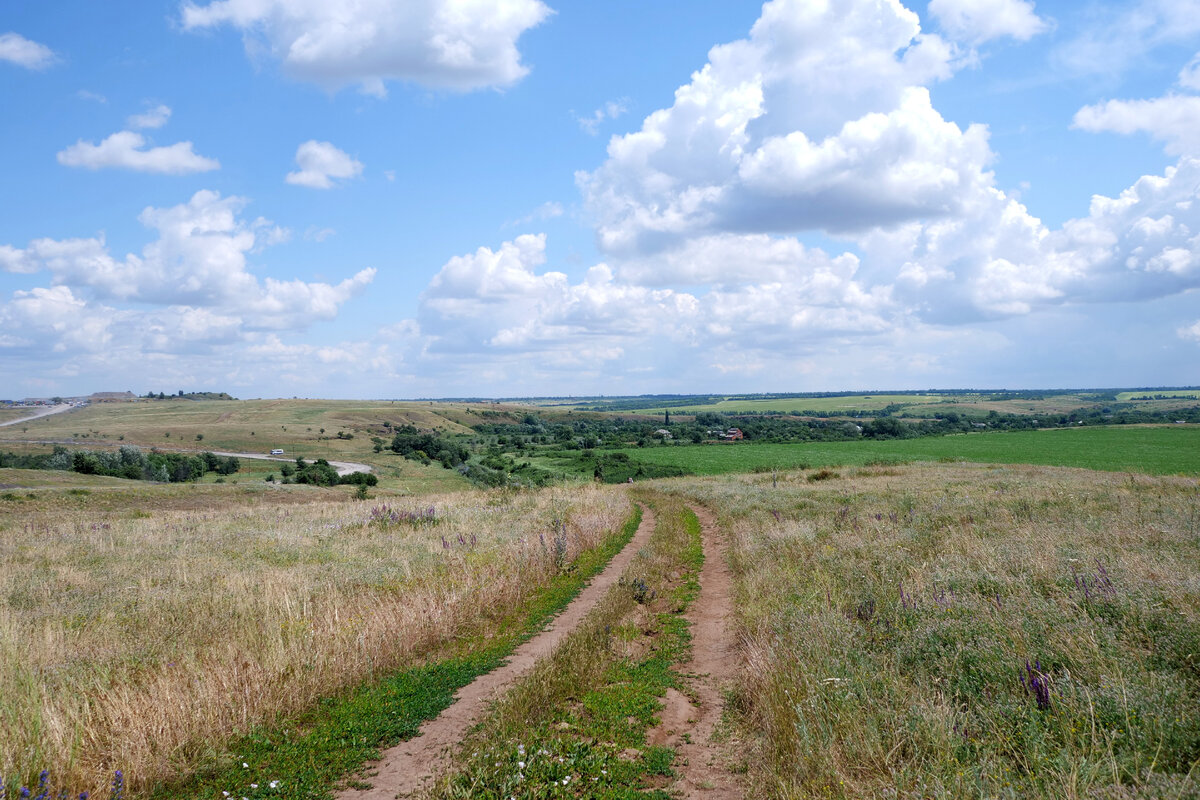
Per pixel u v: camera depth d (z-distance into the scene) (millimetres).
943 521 16469
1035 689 5473
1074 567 9094
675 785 5371
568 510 25344
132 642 9422
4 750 5230
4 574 14617
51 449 131125
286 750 6180
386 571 14125
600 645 9023
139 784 5469
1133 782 4148
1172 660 5840
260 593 11844
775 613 9477
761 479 44438
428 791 5199
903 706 5648
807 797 4578
